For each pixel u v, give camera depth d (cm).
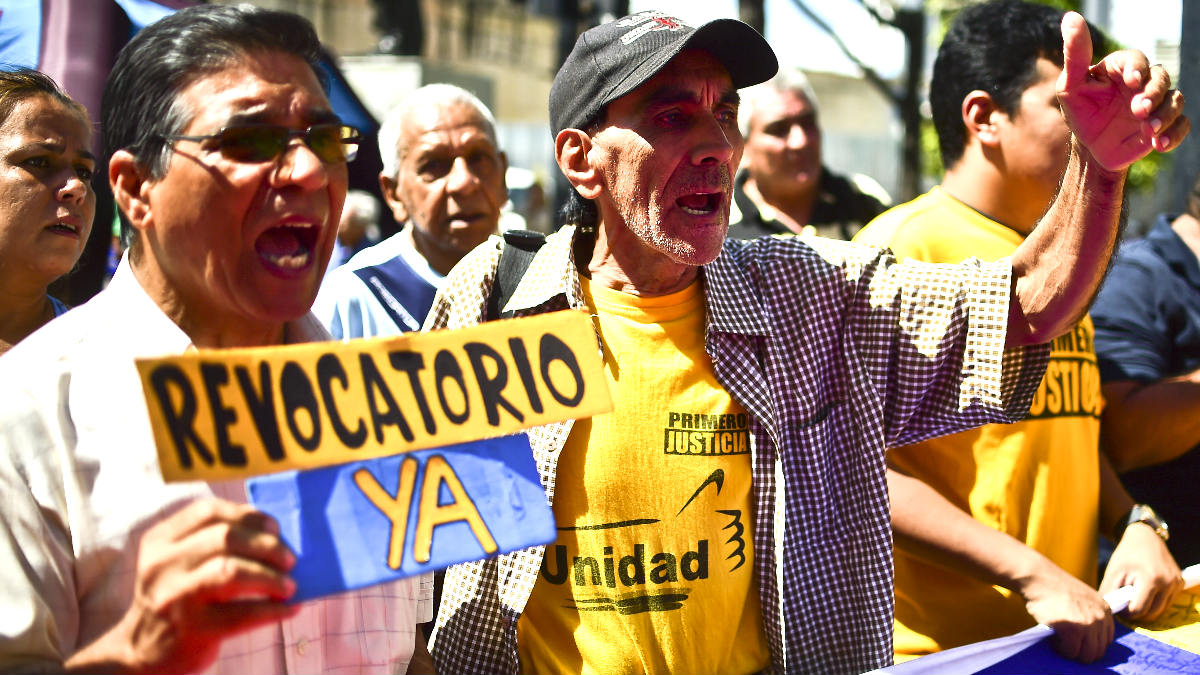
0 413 138
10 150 249
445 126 353
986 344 209
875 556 212
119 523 142
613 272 212
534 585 201
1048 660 226
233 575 119
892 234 264
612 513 199
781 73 496
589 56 209
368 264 344
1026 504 251
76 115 261
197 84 146
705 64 204
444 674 209
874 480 212
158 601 121
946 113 269
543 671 201
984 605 251
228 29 148
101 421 144
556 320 158
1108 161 189
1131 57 183
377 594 172
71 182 254
